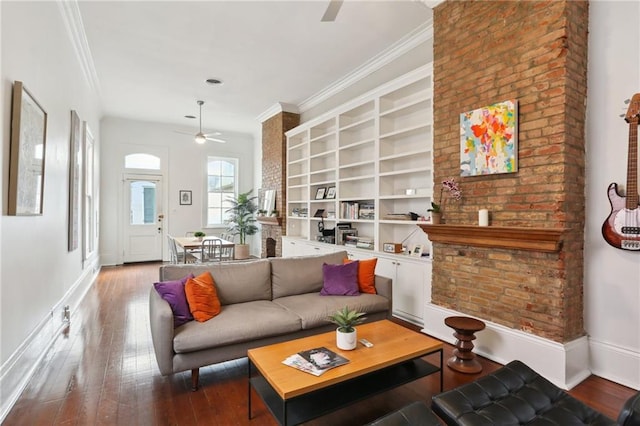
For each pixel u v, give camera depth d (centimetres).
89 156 558
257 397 234
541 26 260
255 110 702
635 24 243
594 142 262
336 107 535
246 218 864
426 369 235
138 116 743
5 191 219
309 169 602
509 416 157
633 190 239
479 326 269
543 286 261
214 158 876
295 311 293
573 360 251
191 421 207
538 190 263
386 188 441
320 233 579
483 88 300
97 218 682
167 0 334
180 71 503
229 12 354
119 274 648
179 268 300
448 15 332
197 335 239
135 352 303
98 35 400
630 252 246
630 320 246
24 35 247
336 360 198
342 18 366
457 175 324
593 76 262
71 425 201
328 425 206
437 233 337
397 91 415
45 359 288
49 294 315
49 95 309
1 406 209
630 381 244
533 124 265
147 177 789
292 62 471
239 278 315
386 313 338
